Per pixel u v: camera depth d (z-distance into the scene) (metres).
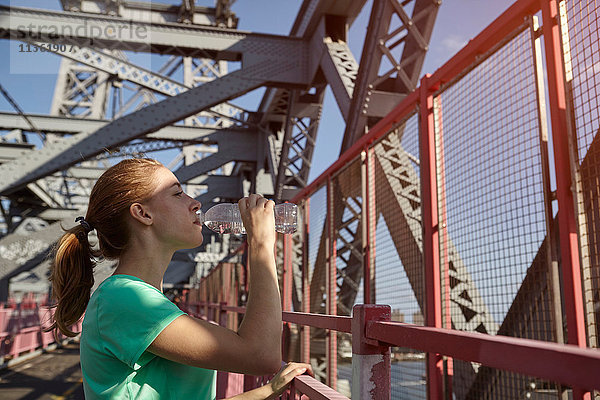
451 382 2.88
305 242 6.85
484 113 2.75
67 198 33.19
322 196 6.20
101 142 15.76
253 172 23.95
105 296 1.14
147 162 1.32
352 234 5.59
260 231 1.21
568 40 2.26
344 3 14.16
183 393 1.16
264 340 1.07
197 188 30.66
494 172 2.63
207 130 23.70
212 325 1.09
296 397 1.67
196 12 21.25
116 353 1.09
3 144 21.70
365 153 4.78
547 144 2.31
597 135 2.07
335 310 5.38
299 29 16.61
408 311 3.62
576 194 2.11
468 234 2.82
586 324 2.01
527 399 2.37
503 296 2.49
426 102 3.39
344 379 4.56
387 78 9.79
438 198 3.22
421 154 3.44
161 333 1.08
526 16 2.52
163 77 19.50
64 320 1.31
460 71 3.16
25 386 8.53
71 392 7.90
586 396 1.86
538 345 0.67
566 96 2.22
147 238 1.27
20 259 20.31
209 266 36.16
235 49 15.54
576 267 2.07
